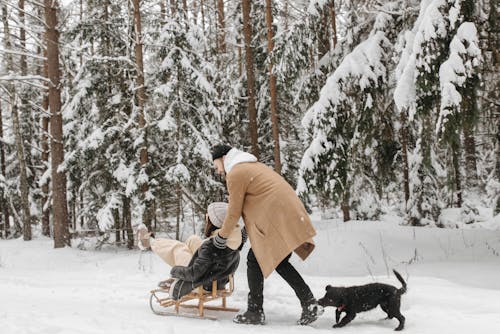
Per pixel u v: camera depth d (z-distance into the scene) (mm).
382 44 8266
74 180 15477
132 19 14211
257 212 4074
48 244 14578
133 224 14680
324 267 8695
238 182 4082
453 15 6449
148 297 5555
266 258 3988
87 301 5270
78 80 14320
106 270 9297
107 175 14094
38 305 4934
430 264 7777
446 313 4273
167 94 13125
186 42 13914
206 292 4543
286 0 15172
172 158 13945
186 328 3898
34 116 18906
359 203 14602
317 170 8500
